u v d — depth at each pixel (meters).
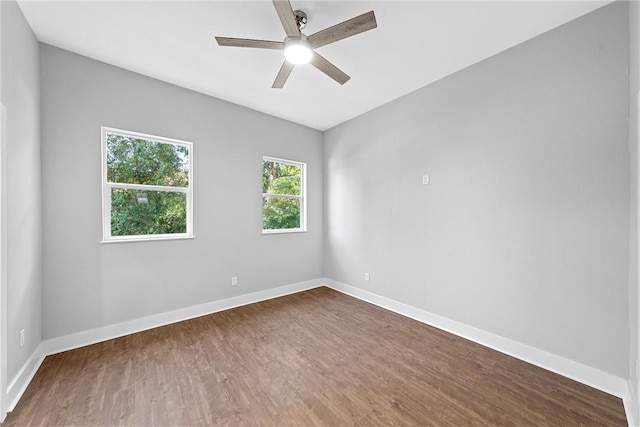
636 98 1.59
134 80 2.75
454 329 2.74
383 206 3.52
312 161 4.39
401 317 3.17
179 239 3.04
